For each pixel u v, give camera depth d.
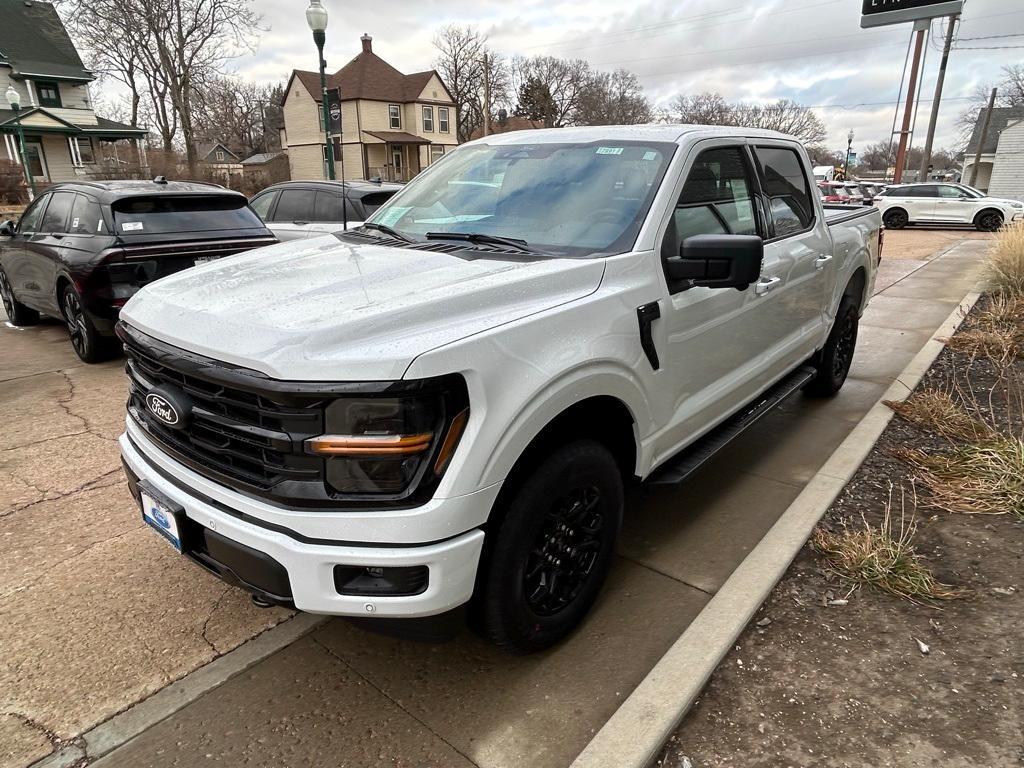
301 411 1.97
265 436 2.04
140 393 2.65
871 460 4.23
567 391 2.32
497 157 3.64
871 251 5.70
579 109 71.69
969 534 3.35
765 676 2.45
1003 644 2.57
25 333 8.13
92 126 40.34
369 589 2.05
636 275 2.78
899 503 3.69
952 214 22.62
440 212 3.45
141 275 6.30
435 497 2.02
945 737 2.16
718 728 2.23
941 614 2.76
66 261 6.37
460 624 2.24
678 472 3.15
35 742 2.26
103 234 6.29
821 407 5.43
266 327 2.12
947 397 5.07
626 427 2.81
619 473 2.73
